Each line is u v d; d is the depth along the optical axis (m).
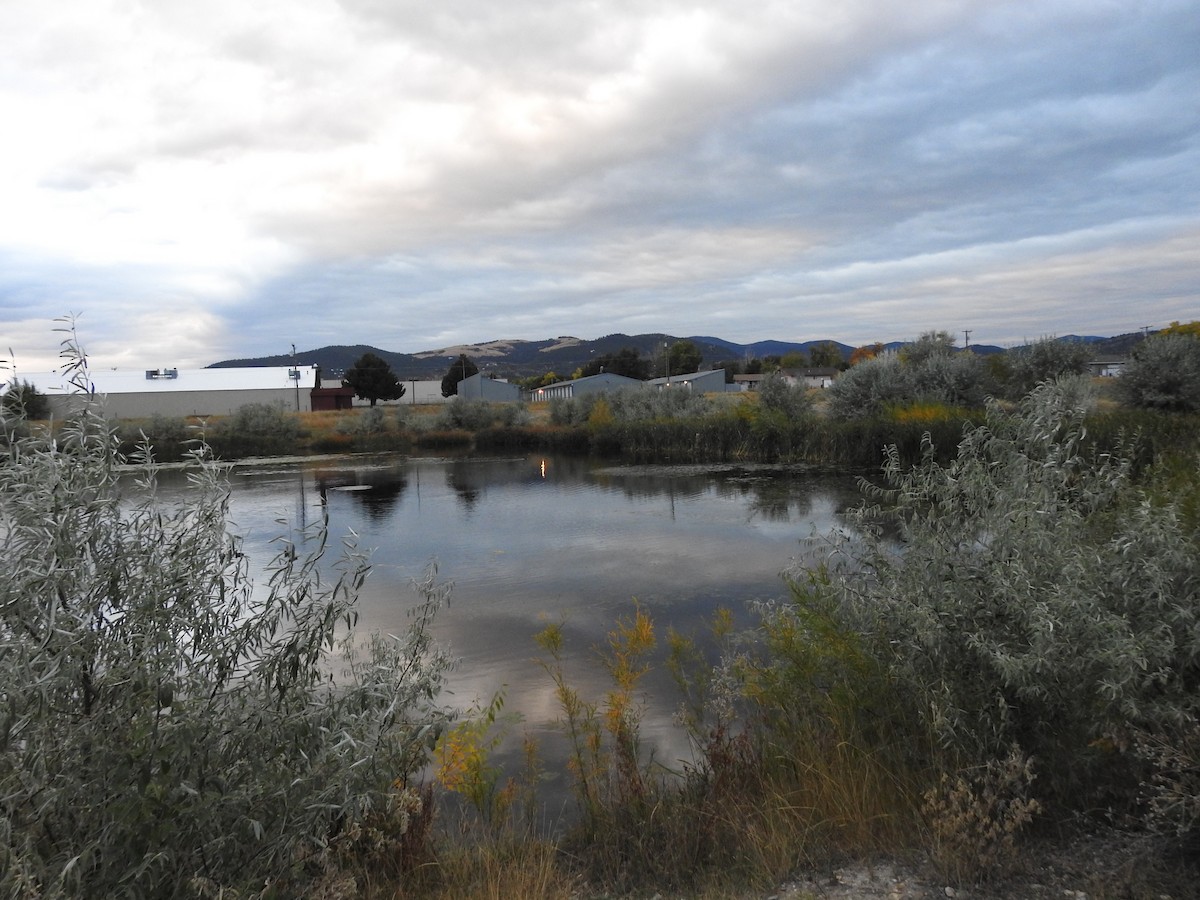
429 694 4.10
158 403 75.19
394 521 19.52
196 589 3.20
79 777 2.67
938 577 3.96
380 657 4.04
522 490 25.69
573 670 7.93
